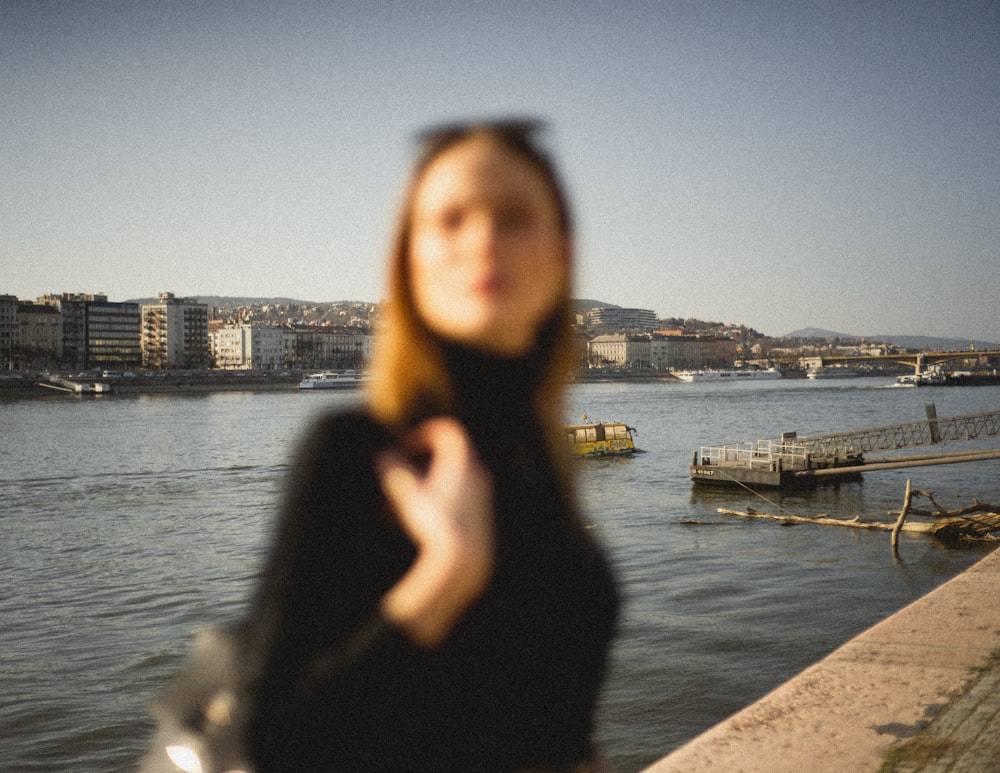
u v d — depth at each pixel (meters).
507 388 0.86
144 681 21.14
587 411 132.50
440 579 0.76
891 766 3.87
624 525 41.28
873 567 32.06
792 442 60.75
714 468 53.66
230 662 0.84
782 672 20.83
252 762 0.83
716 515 43.53
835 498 49.12
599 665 1.00
